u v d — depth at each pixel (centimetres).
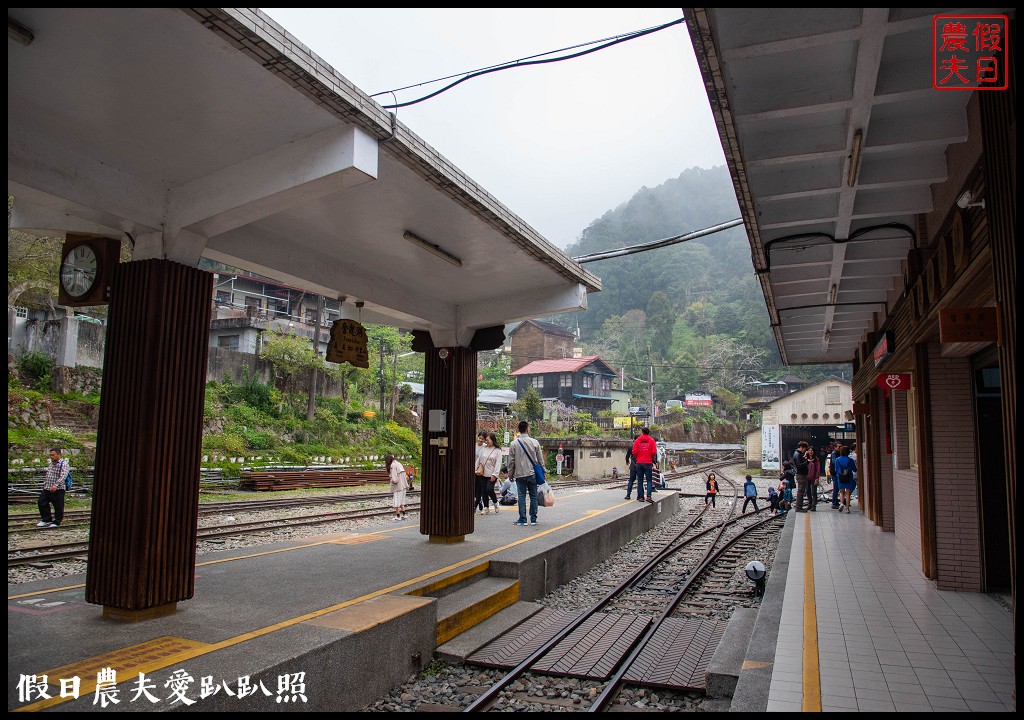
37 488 1644
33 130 472
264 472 2336
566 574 976
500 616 738
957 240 540
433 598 655
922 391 766
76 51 391
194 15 361
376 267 816
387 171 557
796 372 7575
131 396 525
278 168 510
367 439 3253
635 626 743
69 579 645
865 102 494
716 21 420
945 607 664
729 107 468
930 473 759
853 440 3594
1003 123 396
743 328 7794
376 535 1001
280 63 409
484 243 738
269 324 3359
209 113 461
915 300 729
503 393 4931
